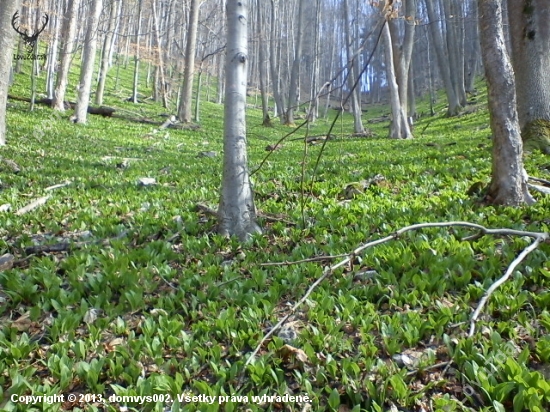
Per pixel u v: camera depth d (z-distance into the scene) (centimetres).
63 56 2280
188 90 2681
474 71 4512
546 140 1002
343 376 254
